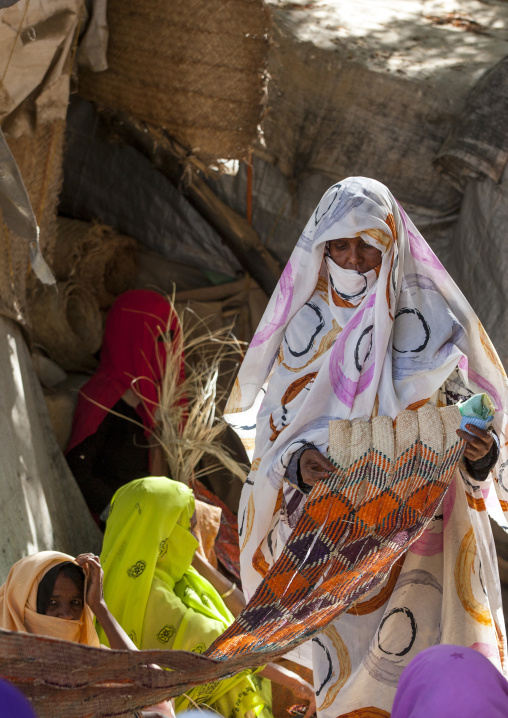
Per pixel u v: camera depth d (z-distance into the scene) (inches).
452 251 184.4
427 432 92.1
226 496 184.1
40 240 158.2
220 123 168.4
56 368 183.5
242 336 198.4
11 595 102.0
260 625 86.7
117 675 63.1
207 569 136.5
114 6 167.0
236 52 164.4
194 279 206.7
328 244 102.5
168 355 176.6
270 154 191.6
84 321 186.9
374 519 92.1
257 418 108.7
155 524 126.0
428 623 102.6
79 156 207.3
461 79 181.5
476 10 228.5
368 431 93.0
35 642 59.1
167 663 64.7
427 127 179.6
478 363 104.5
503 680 62.2
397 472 92.3
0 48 130.1
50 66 142.6
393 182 185.3
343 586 90.9
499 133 169.2
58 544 139.9
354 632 103.4
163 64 165.8
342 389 99.5
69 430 175.8
